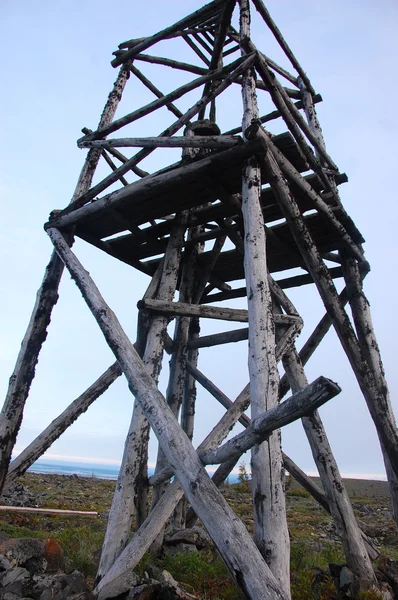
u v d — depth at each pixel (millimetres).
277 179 4098
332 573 4113
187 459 2939
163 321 4816
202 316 5070
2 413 4742
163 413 3271
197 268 6582
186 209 5004
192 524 5848
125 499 3896
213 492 2746
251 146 3871
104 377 5285
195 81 5277
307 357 5742
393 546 8562
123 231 5457
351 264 5531
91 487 17625
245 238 3656
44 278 5242
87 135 5785
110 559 3623
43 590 3174
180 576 4031
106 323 4172
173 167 4699
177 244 5305
